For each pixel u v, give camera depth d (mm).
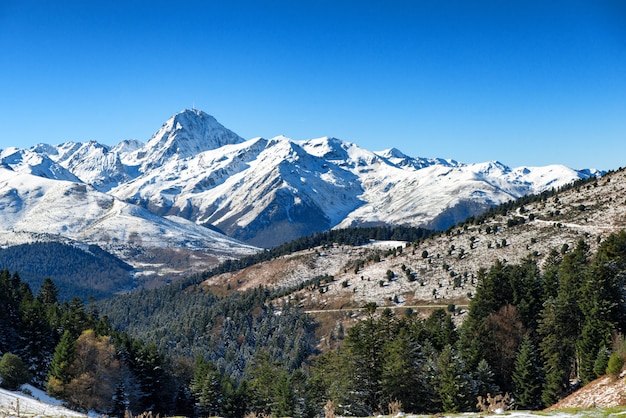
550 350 80500
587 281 81562
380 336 80125
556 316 83375
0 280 133750
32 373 108750
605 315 76688
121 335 126250
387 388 73062
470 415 37812
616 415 34094
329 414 50625
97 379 98562
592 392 64438
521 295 96625
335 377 83312
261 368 114938
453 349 88688
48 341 114375
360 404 75375
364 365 77562
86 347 100875
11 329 113750
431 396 71625
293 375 102062
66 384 95375
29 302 123125
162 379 115062
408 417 40531
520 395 76438
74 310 135500
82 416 59469
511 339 84750
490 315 90062
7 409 56750
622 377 62438
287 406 87062
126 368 110562
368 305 93938
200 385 111750
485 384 73625
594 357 72562
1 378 90250
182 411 115375
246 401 106812
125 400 104250
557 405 67688
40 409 63438
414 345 75375
